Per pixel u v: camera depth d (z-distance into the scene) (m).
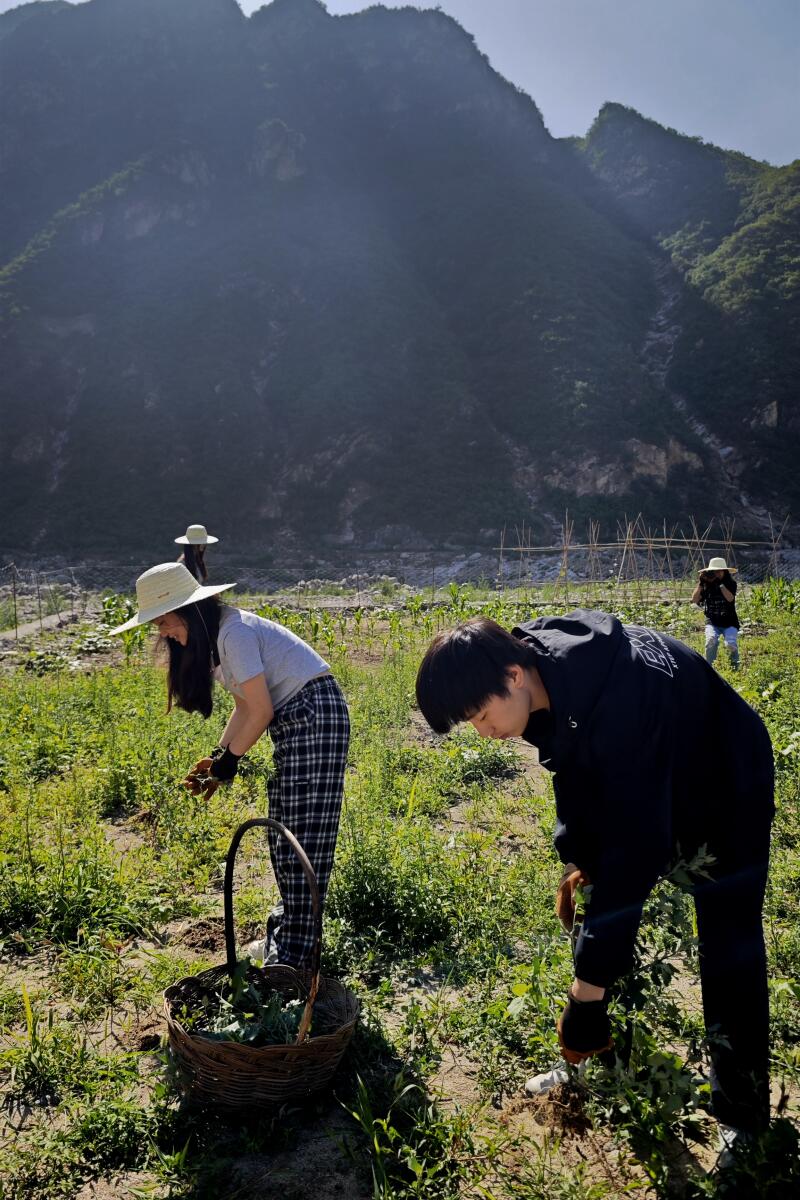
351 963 3.37
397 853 4.13
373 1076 2.73
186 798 5.10
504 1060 2.83
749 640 11.73
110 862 4.21
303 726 3.05
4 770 5.72
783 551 43.66
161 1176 2.32
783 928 3.55
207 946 3.59
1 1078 2.76
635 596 17.17
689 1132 2.44
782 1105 2.44
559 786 2.22
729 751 2.24
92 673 10.27
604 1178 2.34
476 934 3.60
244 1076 2.44
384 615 16.19
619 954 2.07
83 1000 3.15
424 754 6.29
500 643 2.03
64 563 47.88
